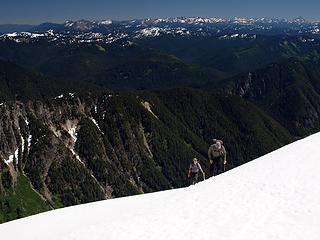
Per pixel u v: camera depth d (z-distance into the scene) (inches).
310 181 1274.6
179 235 1058.1
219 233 1034.1
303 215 1074.1
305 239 960.9
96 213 1720.0
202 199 1295.5
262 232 1013.2
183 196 1396.4
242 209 1157.7
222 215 1138.7
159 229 1111.6
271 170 1433.3
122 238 1095.6
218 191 1342.3
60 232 1441.9
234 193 1291.8
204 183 1498.5
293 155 1573.6
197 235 1043.3
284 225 1033.5
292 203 1148.5
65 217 1768.0
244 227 1048.8
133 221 1209.4
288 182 1290.6
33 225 1728.6
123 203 1829.5
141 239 1071.0
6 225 1825.8
